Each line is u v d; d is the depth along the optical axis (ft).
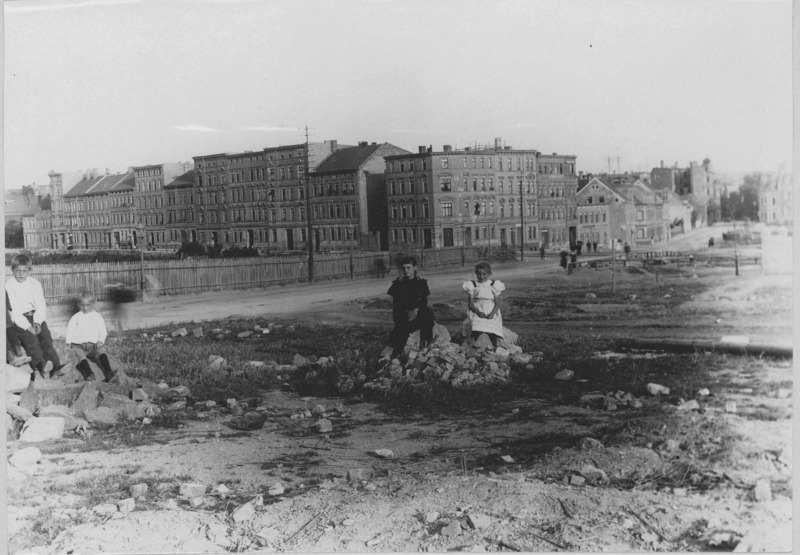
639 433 32.42
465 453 31.58
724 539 24.71
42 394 37.27
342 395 40.88
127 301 60.08
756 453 30.53
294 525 25.94
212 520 26.66
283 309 57.52
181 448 33.04
